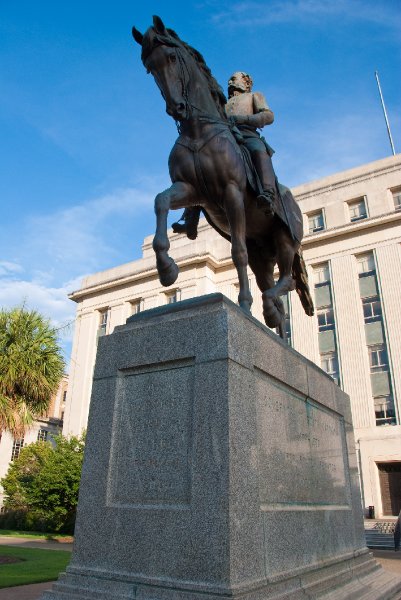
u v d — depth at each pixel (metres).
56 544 16.00
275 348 4.27
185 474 3.25
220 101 5.06
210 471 3.11
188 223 5.25
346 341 26.70
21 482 27.09
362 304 27.36
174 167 4.66
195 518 3.03
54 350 14.77
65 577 3.35
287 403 4.34
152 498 3.31
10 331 14.29
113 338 4.00
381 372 25.45
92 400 3.87
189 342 3.59
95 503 3.48
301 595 3.40
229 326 3.52
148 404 3.62
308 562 3.87
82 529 3.46
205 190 4.62
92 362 35.06
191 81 4.68
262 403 3.84
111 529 3.33
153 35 4.51
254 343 3.86
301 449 4.42
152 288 34.06
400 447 23.41
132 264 35.81
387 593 4.73
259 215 5.34
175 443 3.37
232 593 2.74
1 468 35.34
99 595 3.10
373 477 23.62
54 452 25.02
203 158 4.52
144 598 2.95
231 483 3.04
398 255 26.98
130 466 3.50
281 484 3.82
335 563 4.41
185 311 3.79
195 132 4.61
